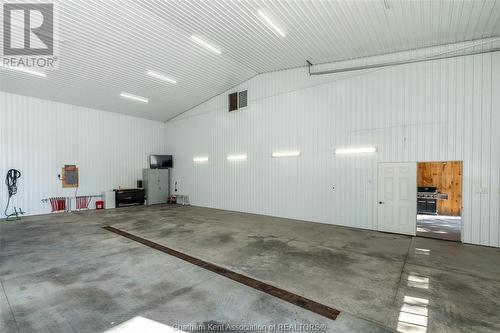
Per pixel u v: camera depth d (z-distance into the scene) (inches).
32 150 344.2
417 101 235.3
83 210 387.5
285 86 321.7
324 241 218.5
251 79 356.2
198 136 438.0
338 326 99.2
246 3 188.4
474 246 205.8
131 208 411.2
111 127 429.1
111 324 100.7
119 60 273.4
